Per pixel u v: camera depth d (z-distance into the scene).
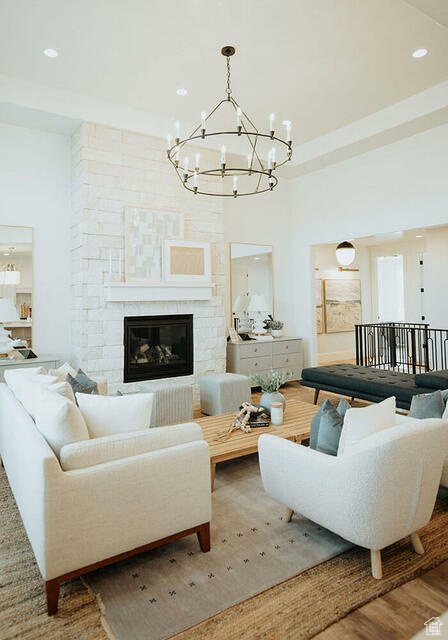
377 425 1.97
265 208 6.52
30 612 1.66
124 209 4.63
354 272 9.41
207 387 4.46
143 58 3.57
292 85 4.08
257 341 5.86
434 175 4.68
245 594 1.74
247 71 3.80
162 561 1.99
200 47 3.41
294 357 6.26
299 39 3.33
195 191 3.07
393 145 5.12
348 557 2.01
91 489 1.69
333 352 8.97
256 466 3.29
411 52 3.54
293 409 3.75
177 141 2.83
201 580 1.84
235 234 6.20
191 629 1.56
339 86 4.12
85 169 4.38
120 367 4.61
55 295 4.68
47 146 4.64
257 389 6.05
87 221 4.39
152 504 1.86
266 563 1.96
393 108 4.59
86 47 3.40
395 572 1.88
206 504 2.04
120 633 1.54
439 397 2.60
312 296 6.56
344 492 1.82
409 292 8.90
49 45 3.37
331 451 2.13
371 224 5.43
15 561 2.02
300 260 6.64
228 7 2.92
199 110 4.65
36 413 2.03
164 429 2.01
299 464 2.06
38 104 4.06
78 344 4.49
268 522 2.37
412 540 2.03
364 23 3.14
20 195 4.49
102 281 4.50
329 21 3.11
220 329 5.44
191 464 1.98
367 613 1.63
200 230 5.25
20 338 4.49
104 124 4.44
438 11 2.38
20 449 2.02
